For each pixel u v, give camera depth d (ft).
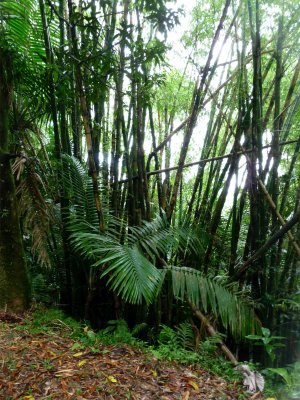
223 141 14.01
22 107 12.89
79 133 13.42
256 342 11.03
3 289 11.26
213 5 13.04
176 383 8.40
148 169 13.85
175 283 10.14
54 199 12.77
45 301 12.97
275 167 12.01
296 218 10.19
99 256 10.47
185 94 15.08
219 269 13.62
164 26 8.54
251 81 13.53
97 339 9.99
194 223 13.03
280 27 11.17
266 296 11.78
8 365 8.14
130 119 12.96
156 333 11.73
